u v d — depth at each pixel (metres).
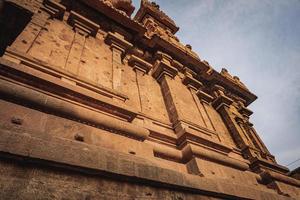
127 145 5.95
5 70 5.30
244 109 16.14
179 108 10.14
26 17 4.61
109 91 7.24
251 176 9.06
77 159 3.84
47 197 3.28
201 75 15.46
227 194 5.80
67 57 7.92
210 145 8.73
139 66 11.58
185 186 4.98
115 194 3.93
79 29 9.79
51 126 4.88
